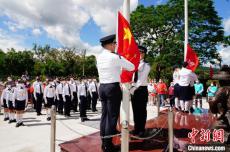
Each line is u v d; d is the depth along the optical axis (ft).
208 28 111.34
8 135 34.04
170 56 108.99
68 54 222.89
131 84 18.90
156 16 115.34
